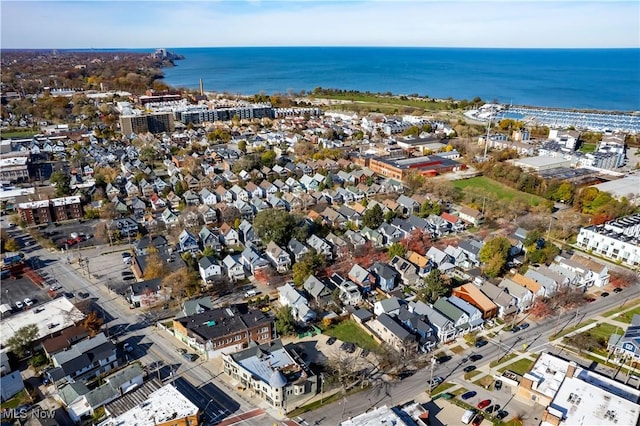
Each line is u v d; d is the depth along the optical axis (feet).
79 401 243.40
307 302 331.77
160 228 465.47
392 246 402.31
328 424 235.61
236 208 490.49
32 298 347.56
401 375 272.72
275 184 572.10
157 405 237.45
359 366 279.69
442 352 293.64
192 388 260.21
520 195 573.74
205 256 385.50
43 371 272.51
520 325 320.09
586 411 230.07
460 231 467.52
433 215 470.80
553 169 655.76
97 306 338.95
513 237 435.94
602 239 420.36
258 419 239.09
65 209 491.72
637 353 278.46
